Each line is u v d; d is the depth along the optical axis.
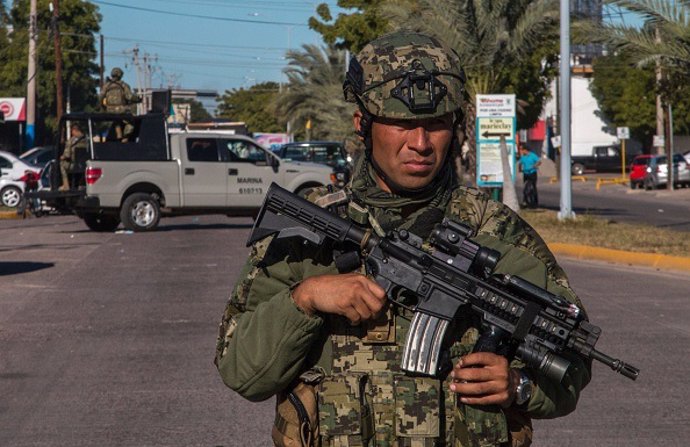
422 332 2.27
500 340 2.30
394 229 2.37
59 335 9.10
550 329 2.24
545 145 80.06
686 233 18.61
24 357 8.19
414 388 2.31
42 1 60.84
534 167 28.23
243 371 2.33
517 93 30.73
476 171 24.41
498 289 2.28
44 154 33.06
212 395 6.96
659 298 11.12
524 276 2.38
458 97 2.35
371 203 2.41
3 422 6.36
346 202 2.41
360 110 2.41
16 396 6.98
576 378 2.36
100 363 7.96
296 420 2.37
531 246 2.45
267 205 2.40
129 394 7.00
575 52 62.81
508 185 23.27
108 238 19.09
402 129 2.35
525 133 68.88
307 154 31.47
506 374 2.22
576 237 17.70
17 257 15.63
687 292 11.62
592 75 69.50
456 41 24.70
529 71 30.73
